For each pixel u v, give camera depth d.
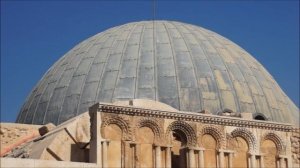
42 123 51.75
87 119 37.41
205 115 38.00
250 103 50.53
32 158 35.12
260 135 39.47
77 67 53.25
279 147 40.00
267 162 39.53
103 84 50.22
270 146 39.88
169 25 56.78
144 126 36.38
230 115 41.34
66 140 36.38
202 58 52.06
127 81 49.78
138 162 35.62
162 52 52.00
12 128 45.97
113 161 34.97
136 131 35.94
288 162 40.09
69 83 52.41
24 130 46.25
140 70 50.50
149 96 48.62
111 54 52.66
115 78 50.25
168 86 49.25
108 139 35.03
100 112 35.09
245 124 39.09
